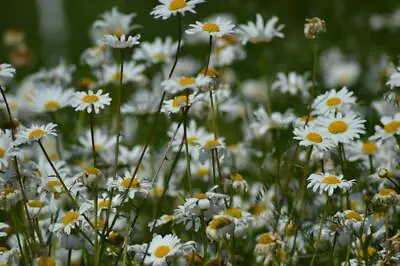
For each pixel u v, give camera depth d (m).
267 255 5.69
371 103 8.70
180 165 8.09
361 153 6.98
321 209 7.04
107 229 5.91
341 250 6.46
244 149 8.18
